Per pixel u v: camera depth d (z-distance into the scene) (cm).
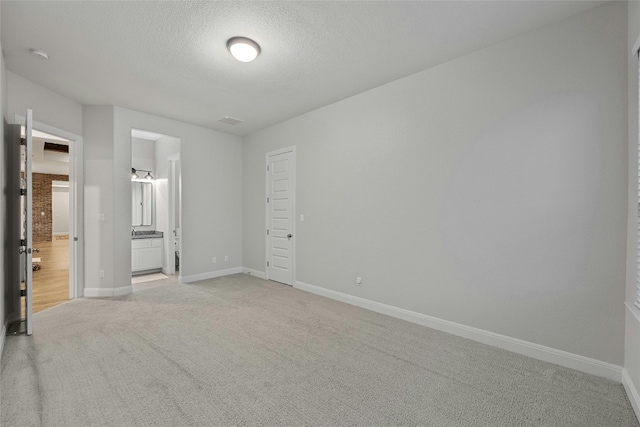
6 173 306
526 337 257
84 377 218
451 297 302
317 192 443
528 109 254
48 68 314
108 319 335
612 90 218
